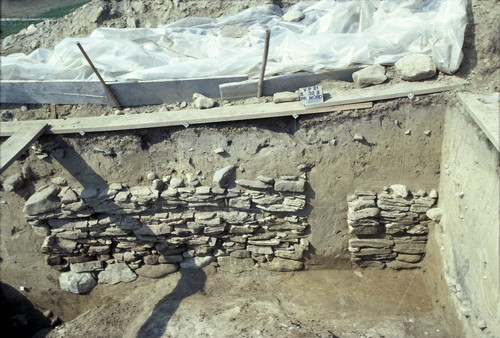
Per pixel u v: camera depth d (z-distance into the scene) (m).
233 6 5.58
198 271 4.85
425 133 4.05
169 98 4.47
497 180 3.09
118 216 4.55
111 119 4.31
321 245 4.61
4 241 4.78
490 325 3.26
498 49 3.88
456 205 3.80
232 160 4.29
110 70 4.61
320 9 5.18
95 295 4.97
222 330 4.02
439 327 4.02
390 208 4.27
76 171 4.44
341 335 3.92
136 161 4.38
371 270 4.71
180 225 4.55
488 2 4.11
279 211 4.39
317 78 4.30
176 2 5.65
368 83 4.11
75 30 5.66
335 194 4.36
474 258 3.47
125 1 5.83
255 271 4.82
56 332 4.41
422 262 4.59
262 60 4.28
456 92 3.83
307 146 4.17
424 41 4.16
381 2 4.73
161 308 4.46
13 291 5.11
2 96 4.62
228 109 4.20
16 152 3.76
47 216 4.51
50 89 4.52
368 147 4.14
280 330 3.89
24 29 6.17
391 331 3.98
